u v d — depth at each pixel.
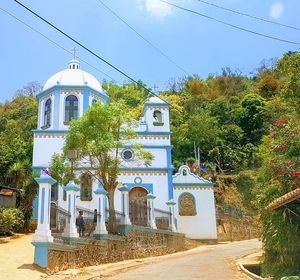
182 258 19.27
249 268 15.13
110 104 22.36
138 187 29.53
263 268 13.76
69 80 30.94
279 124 15.10
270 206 12.59
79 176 27.97
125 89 64.75
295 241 12.51
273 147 14.90
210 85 74.69
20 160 29.67
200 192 31.36
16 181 27.89
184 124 51.81
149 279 12.27
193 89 68.44
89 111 21.61
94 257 17.19
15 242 20.09
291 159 14.12
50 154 29.05
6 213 22.19
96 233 18.92
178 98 61.22
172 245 25.11
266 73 74.75
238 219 37.75
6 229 21.77
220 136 53.09
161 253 22.89
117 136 22.42
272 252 13.66
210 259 18.17
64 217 16.91
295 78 14.63
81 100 30.23
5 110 55.22
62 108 30.03
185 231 30.28
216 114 57.94
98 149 21.14
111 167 22.12
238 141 52.81
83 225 18.92
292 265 12.45
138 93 64.31
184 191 31.22
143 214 27.55
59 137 29.41
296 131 14.62
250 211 41.06
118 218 21.78
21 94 62.94
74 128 21.62
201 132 50.50
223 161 49.84
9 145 31.22
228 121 56.91
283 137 14.68
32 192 25.73
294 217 12.63
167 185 29.78
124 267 15.91
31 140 35.94
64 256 15.30
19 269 13.66
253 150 50.34
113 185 22.03
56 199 27.02
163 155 30.50
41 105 31.27
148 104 31.83
